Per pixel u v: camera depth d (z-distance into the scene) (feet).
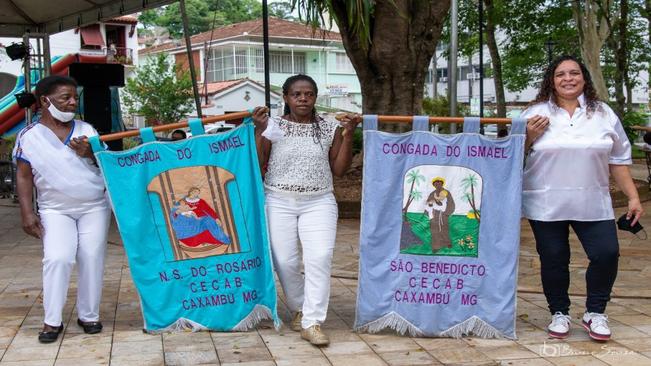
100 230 15.70
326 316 16.39
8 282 21.27
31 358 14.17
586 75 15.17
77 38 103.71
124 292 19.89
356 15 30.35
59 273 15.14
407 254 15.56
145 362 13.91
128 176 15.66
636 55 92.63
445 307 15.56
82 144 15.20
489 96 157.58
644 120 89.51
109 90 39.81
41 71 39.55
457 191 15.47
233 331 15.98
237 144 15.80
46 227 15.25
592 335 15.08
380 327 15.70
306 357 14.23
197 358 14.15
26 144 14.99
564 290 15.60
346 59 137.18
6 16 37.81
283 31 129.29
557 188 15.02
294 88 14.93
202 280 15.96
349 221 34.71
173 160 15.78
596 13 63.82
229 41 125.70
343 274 21.83
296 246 15.61
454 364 13.82
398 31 34.53
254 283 15.99
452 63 29.96
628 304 18.26
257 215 15.87
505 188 15.44
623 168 15.39
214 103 115.44
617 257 15.01
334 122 15.49
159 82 104.37
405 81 35.47
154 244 15.84
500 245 15.48
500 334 15.44
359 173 41.86
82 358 14.16
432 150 15.42
